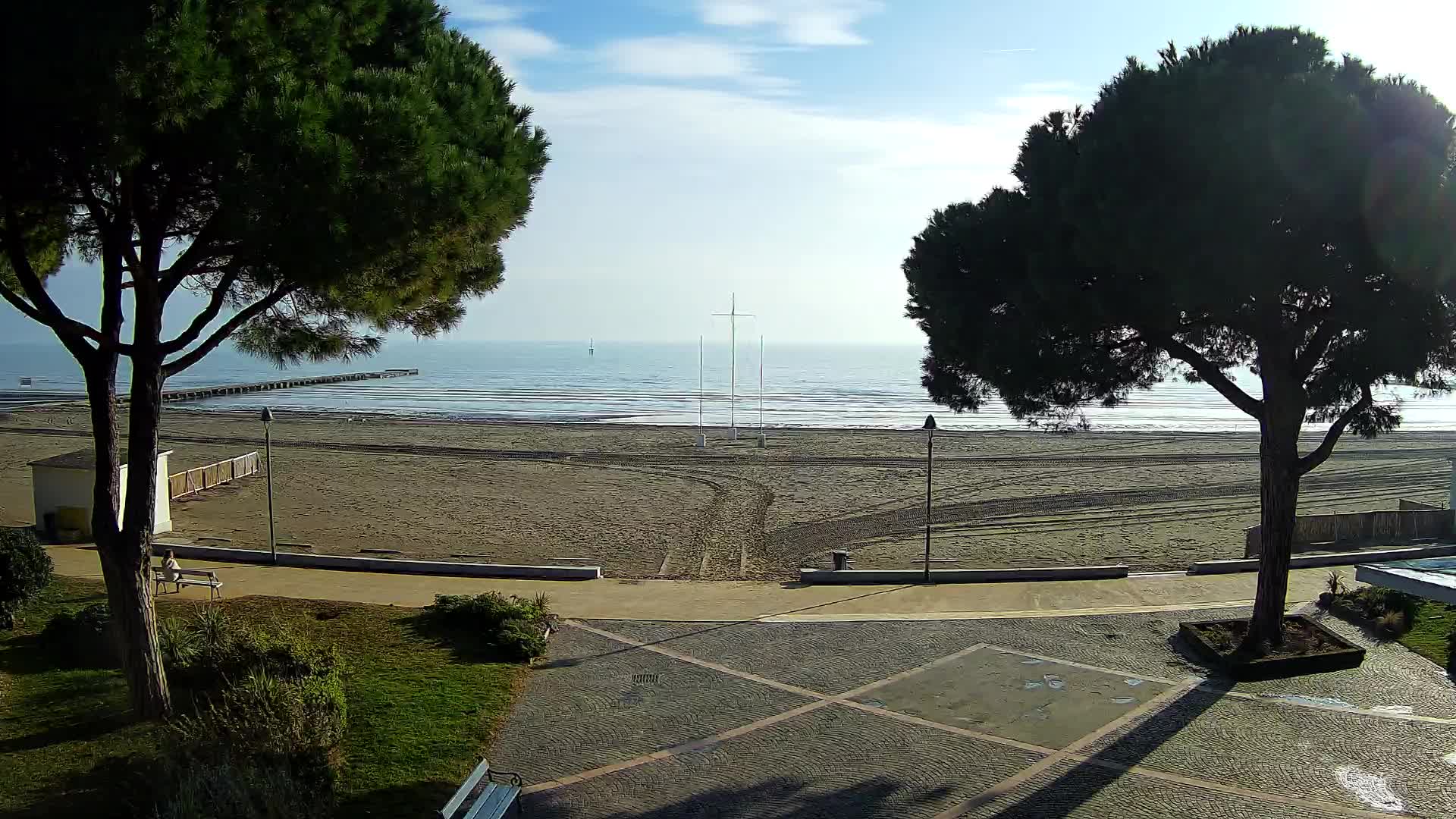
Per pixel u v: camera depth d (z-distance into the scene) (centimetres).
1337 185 1137
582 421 7444
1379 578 1323
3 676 1262
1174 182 1233
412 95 982
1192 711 1256
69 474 2467
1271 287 1215
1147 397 10612
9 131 838
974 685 1370
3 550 1487
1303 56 1342
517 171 1120
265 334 1305
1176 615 1744
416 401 9612
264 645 1308
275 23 956
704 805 995
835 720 1236
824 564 2548
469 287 1369
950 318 1447
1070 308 1328
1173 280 1216
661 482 4044
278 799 834
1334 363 1374
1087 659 1488
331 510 3306
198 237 1034
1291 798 1006
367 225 921
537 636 1527
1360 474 4238
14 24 782
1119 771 1073
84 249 1180
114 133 824
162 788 856
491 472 4269
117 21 787
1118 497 3681
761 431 6006
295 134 868
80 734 1063
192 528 2934
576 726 1210
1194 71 1290
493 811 898
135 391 1061
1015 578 2077
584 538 2886
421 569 2111
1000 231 1448
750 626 1689
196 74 832
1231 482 4038
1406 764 1086
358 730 1152
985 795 1016
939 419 7900
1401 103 1208
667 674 1423
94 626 1352
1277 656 1411
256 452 4784
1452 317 1187
